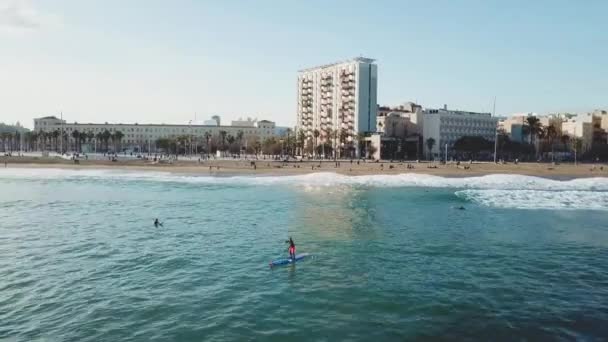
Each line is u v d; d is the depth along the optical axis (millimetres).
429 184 92875
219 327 21172
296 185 91375
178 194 76500
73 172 124438
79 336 20266
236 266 31625
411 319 22219
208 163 150625
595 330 20922
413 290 26562
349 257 34125
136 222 49312
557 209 59031
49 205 62938
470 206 61688
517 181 97438
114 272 30062
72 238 40750
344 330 20891
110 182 99062
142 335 20344
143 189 84812
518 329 21047
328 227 46188
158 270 30562
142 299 24922
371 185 90938
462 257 34188
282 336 20219
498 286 27344
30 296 25406
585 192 79312
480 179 100000
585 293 26094
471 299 25062
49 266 31469
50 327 21266
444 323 21734
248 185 91812
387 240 40000
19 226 46750
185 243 38812
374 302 24562
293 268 31172
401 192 78938
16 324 21625
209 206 61719
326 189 83875
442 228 45688
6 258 33562
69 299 24938
